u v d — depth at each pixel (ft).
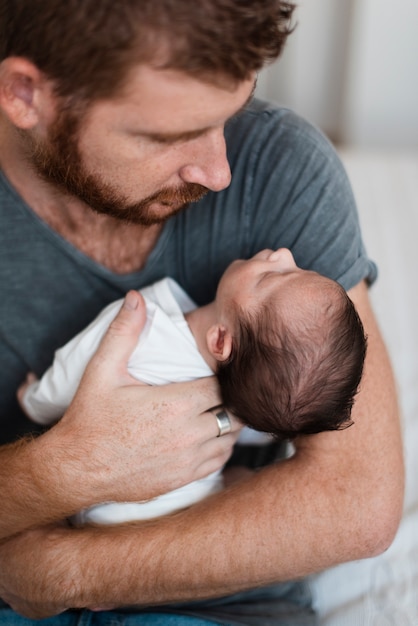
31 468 3.19
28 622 3.51
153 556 3.18
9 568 3.33
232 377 3.25
